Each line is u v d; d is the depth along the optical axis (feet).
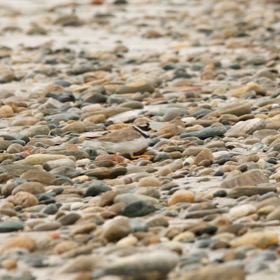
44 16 251.60
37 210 83.41
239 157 98.73
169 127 113.80
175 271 62.75
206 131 111.34
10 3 292.81
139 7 284.20
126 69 169.17
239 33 213.87
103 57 182.50
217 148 104.78
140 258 62.13
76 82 154.51
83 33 225.56
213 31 223.30
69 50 191.83
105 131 116.47
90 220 77.82
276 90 138.10
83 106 134.31
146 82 143.33
